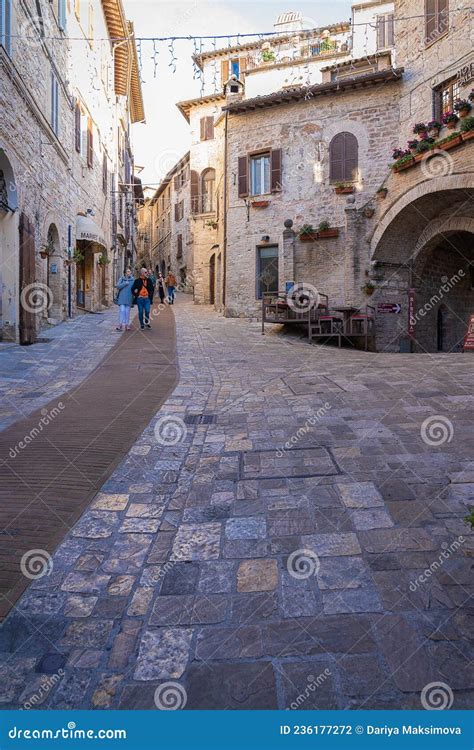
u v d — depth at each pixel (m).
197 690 2.40
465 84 14.30
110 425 6.39
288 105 19.27
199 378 9.25
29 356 11.02
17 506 4.20
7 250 12.09
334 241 18.27
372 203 17.02
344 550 3.47
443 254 18.06
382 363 10.36
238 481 4.68
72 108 18.53
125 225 35.34
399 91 17.30
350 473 4.70
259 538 3.68
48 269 16.61
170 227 39.81
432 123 14.01
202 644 2.68
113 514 4.11
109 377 9.31
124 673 2.51
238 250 20.38
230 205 20.58
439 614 2.83
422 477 4.54
